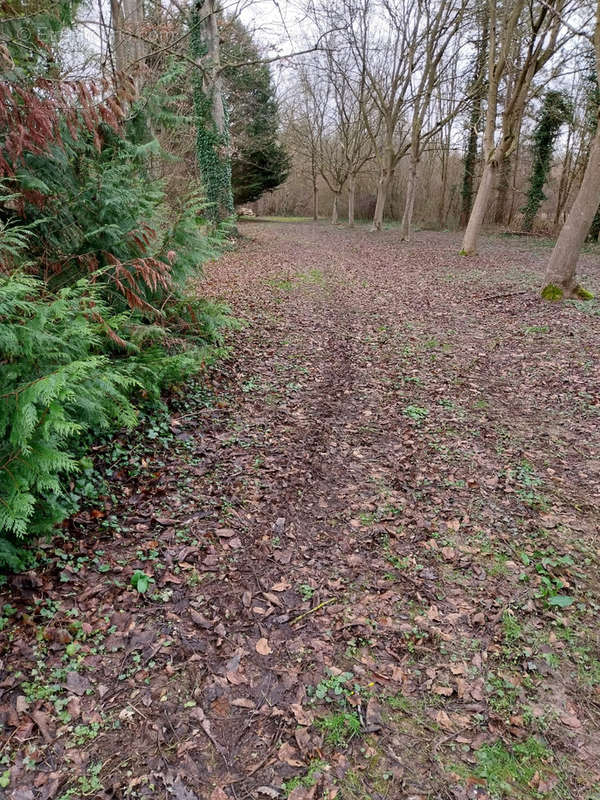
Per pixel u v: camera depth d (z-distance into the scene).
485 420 5.29
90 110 3.71
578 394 5.82
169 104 5.02
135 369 4.43
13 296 2.79
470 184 29.27
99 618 2.64
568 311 9.16
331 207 42.91
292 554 3.29
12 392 2.59
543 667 2.53
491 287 11.50
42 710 2.16
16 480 2.55
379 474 4.27
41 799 1.85
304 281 12.12
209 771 2.00
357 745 2.13
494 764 2.07
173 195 12.35
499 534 3.54
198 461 4.18
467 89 22.14
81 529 3.22
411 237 24.92
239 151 25.39
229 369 6.13
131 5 11.12
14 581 2.74
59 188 4.11
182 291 5.69
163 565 3.06
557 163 26.38
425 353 7.25
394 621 2.80
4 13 3.81
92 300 3.38
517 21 14.45
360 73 23.16
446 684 2.43
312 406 5.49
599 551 3.38
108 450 4.00
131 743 2.08
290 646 2.62
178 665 2.46
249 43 19.61
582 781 2.01
